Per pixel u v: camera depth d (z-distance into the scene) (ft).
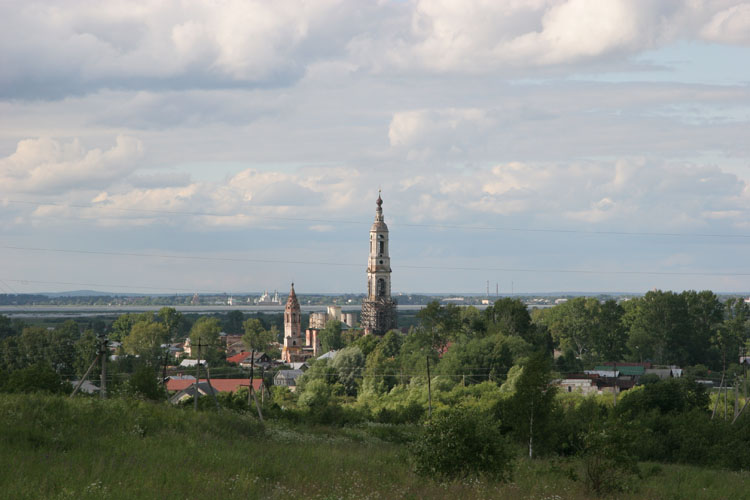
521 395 186.19
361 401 409.90
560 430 194.80
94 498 76.48
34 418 129.18
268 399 361.51
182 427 149.79
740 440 212.02
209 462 106.93
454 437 110.01
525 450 187.83
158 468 98.02
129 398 181.57
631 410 261.65
